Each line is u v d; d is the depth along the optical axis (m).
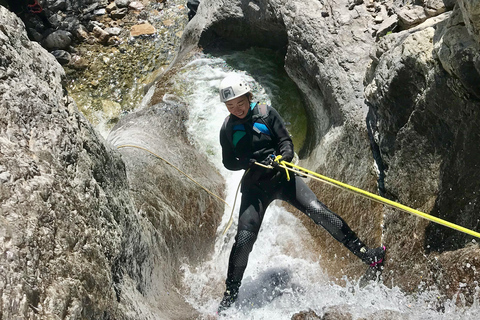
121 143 4.66
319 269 3.86
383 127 3.60
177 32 7.97
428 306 2.80
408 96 3.24
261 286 3.78
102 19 8.26
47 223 1.84
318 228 4.16
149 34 7.97
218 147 5.35
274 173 3.27
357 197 3.90
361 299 3.22
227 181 5.09
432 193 3.06
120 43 7.87
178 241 3.96
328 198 4.27
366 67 4.20
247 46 6.32
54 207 1.92
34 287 1.62
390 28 4.22
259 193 3.37
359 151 3.97
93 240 2.16
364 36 4.40
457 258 2.71
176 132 5.34
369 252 3.33
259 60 6.14
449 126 2.82
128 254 2.79
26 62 2.26
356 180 3.96
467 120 2.64
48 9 8.16
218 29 6.30
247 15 5.86
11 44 2.19
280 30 5.61
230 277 3.34
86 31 7.99
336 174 4.23
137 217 3.22
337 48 4.42
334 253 3.90
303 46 4.78
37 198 1.83
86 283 1.97
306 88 5.05
